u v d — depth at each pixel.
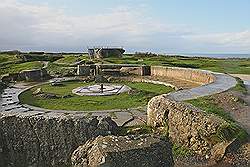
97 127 14.15
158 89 28.11
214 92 18.48
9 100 23.52
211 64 46.44
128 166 7.93
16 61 57.03
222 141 12.12
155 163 8.32
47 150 14.91
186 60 55.31
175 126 13.67
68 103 21.70
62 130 14.61
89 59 57.09
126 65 42.25
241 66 44.53
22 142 15.41
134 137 8.77
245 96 18.80
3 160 15.55
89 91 26.75
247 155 11.55
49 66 48.19
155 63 45.94
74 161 8.59
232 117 14.54
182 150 12.82
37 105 21.36
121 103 21.38
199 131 12.72
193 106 14.20
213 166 11.47
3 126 15.70
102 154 7.83
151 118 15.14
